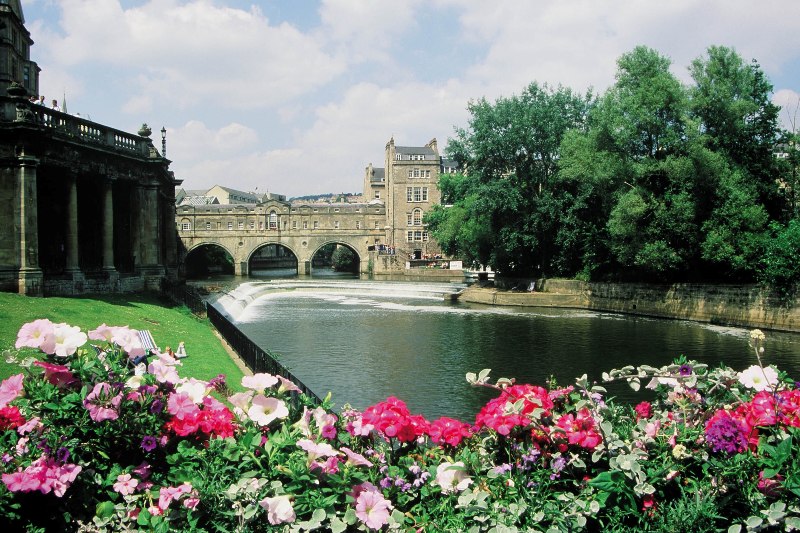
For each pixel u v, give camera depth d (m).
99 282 27.86
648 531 4.40
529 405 5.33
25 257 23.23
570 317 42.97
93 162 27.95
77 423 4.54
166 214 40.81
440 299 59.31
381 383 21.89
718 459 4.81
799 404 5.23
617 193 42.41
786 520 4.16
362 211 102.81
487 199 50.75
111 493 4.42
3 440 4.48
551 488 5.09
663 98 40.00
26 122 22.92
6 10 34.44
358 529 4.45
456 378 22.67
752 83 39.47
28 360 4.84
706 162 37.00
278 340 32.19
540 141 50.53
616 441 4.89
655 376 5.81
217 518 4.24
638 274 45.00
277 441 4.73
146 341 15.56
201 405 5.19
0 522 4.05
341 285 70.44
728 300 37.22
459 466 4.81
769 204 39.78
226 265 113.25
